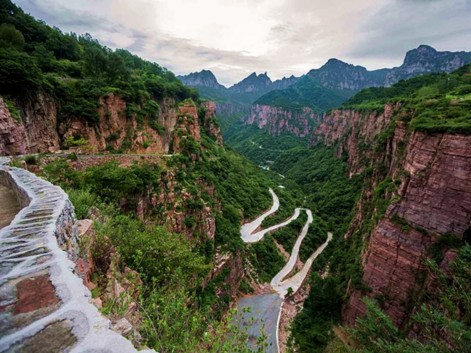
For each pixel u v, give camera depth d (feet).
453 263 47.80
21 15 181.88
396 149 135.13
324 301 114.62
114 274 36.14
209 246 121.80
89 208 51.06
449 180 81.35
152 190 103.45
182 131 185.98
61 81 131.54
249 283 149.18
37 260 18.61
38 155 81.51
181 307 35.83
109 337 12.66
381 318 51.96
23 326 12.96
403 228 90.43
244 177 263.70
